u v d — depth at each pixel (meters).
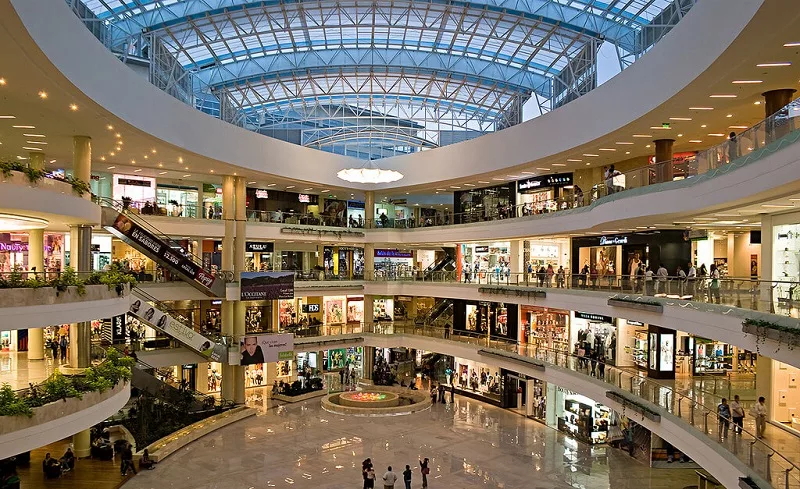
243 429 30.50
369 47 36.72
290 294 34.62
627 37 28.56
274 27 32.84
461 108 44.00
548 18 29.80
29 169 16.72
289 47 35.94
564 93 34.78
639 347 28.44
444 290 38.72
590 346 31.69
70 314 16.70
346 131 44.81
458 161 37.53
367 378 42.41
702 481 19.34
